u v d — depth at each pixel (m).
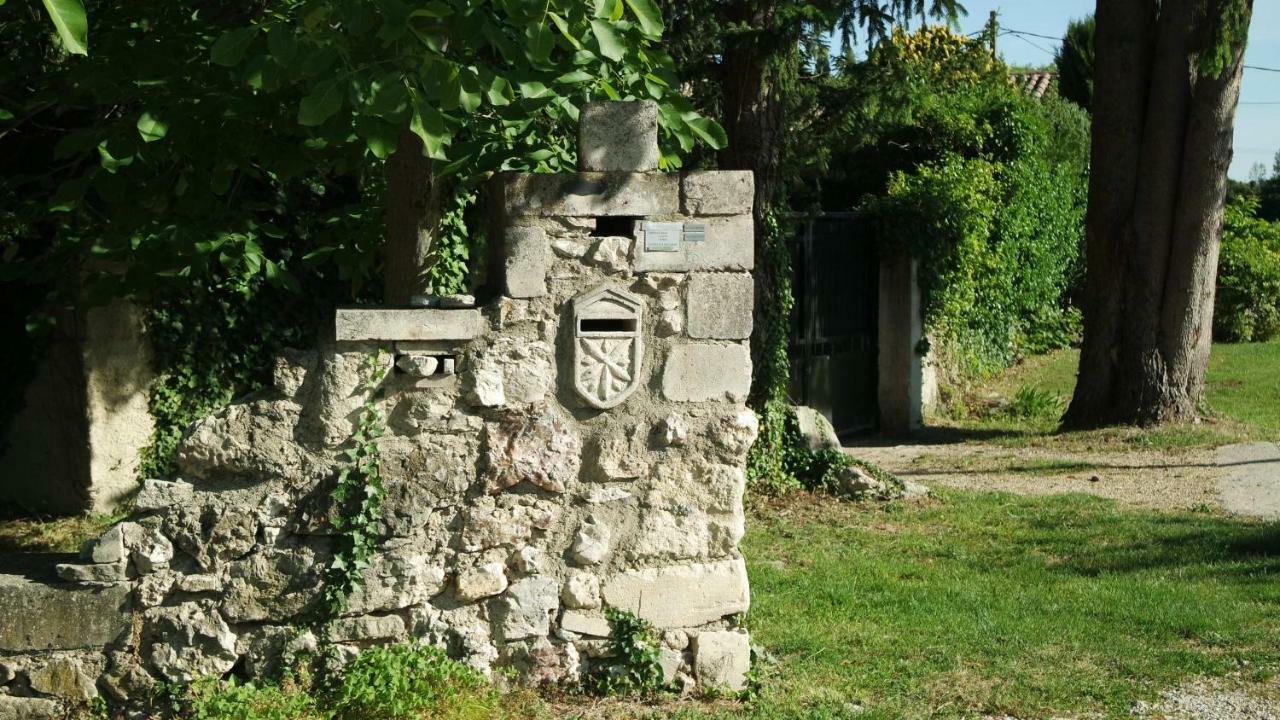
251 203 7.05
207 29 6.27
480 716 4.95
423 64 5.00
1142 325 13.54
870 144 17.34
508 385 5.23
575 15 5.14
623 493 5.36
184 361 9.13
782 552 8.31
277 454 5.06
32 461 9.02
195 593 5.02
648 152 5.29
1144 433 13.09
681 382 5.37
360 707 4.84
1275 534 8.73
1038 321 20.39
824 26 8.96
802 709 5.28
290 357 5.07
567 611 5.33
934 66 19.56
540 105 5.75
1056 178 20.41
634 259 5.30
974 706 5.43
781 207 10.06
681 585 5.42
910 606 7.01
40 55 6.84
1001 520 9.38
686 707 5.25
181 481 5.06
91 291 6.72
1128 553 8.33
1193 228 13.39
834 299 13.34
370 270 8.70
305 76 5.04
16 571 5.17
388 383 5.14
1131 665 5.99
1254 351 22.73
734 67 9.58
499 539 5.24
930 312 14.15
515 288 5.21
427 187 6.36
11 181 7.24
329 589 5.05
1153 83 13.23
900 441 13.56
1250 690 5.71
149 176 6.39
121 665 4.98
